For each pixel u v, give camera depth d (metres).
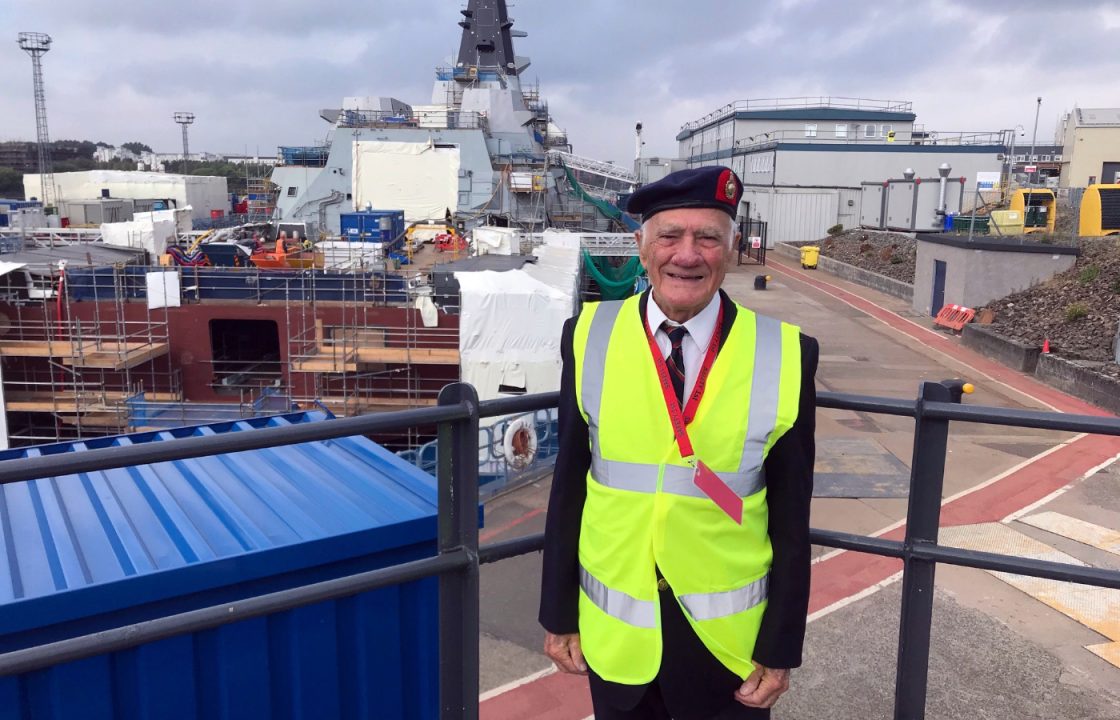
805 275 39.41
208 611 2.12
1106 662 6.11
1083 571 2.53
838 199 50.22
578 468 2.39
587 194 41.84
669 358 2.25
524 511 10.67
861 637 6.54
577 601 2.43
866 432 14.08
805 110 57.09
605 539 2.26
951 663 6.07
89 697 2.83
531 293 19.03
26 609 2.67
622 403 2.23
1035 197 29.41
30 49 58.91
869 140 56.28
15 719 2.72
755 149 54.31
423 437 20.16
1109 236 23.81
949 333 24.08
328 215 37.62
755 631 2.29
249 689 3.13
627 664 2.24
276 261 22.92
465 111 38.44
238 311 20.75
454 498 2.52
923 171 50.41
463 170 37.19
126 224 27.70
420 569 2.44
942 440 2.66
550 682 6.11
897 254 36.00
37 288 20.92
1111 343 17.77
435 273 20.61
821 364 20.19
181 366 21.11
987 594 7.29
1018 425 2.49
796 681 5.84
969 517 9.74
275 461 4.28
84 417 20.12
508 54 46.06
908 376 18.86
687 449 2.15
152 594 2.88
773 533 2.29
